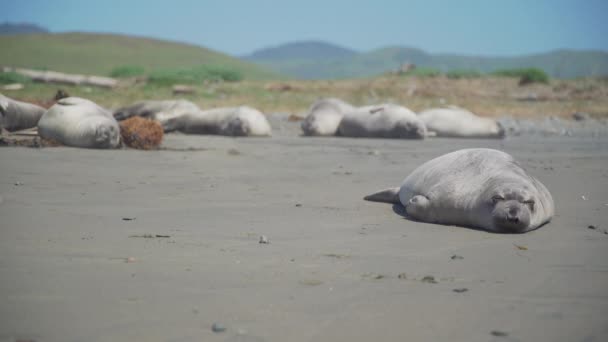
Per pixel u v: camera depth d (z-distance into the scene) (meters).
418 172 7.63
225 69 39.75
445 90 34.31
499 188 6.50
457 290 4.31
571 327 3.63
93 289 4.22
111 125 13.44
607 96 33.09
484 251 5.55
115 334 3.48
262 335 3.50
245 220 6.83
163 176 9.96
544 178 10.38
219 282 4.46
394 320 3.75
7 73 32.19
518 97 32.84
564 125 24.25
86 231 6.02
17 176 9.27
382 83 35.91
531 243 5.91
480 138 19.02
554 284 4.49
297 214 7.25
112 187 8.75
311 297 4.15
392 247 5.68
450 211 6.80
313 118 19.02
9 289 4.15
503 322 3.71
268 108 27.39
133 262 4.94
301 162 12.30
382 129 18.17
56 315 3.73
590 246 5.77
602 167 11.87
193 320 3.71
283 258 5.20
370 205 7.91
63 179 9.23
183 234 6.05
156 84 33.81
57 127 13.41
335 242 5.86
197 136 17.84
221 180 9.74
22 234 5.78
